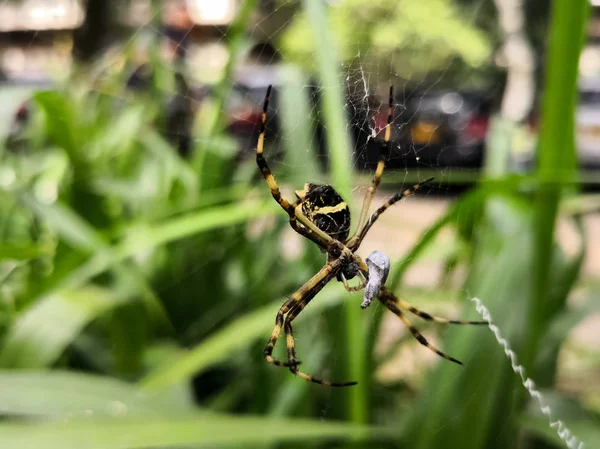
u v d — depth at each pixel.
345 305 0.07
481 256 0.08
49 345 0.08
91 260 0.09
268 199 0.09
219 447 0.06
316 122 0.09
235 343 0.07
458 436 0.07
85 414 0.06
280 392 0.08
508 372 0.07
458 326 0.07
